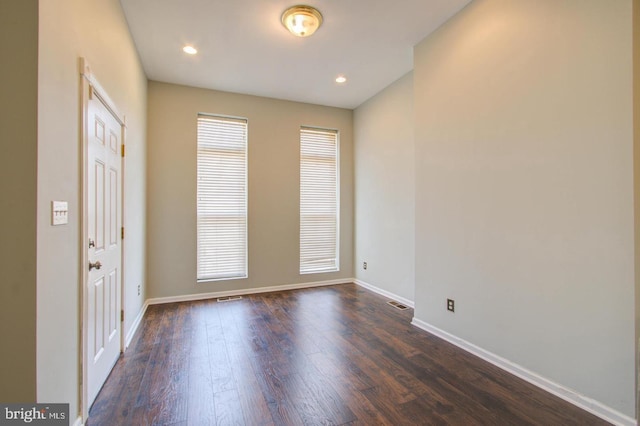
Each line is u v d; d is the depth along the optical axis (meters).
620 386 1.65
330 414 1.75
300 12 2.51
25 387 1.20
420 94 3.03
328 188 4.89
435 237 2.87
